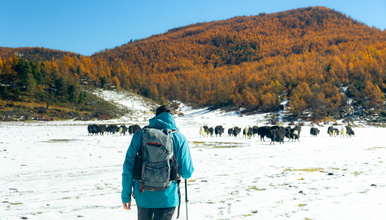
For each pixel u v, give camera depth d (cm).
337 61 15775
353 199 598
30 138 3030
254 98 12781
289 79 14850
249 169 1095
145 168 262
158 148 261
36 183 884
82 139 3019
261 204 577
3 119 8162
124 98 14300
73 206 603
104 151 1872
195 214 517
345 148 2020
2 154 1619
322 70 14850
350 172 966
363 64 14950
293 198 621
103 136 3672
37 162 1357
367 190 681
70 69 16238
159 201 265
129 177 273
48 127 5838
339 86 13038
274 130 2545
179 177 272
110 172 1104
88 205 612
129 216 528
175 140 281
